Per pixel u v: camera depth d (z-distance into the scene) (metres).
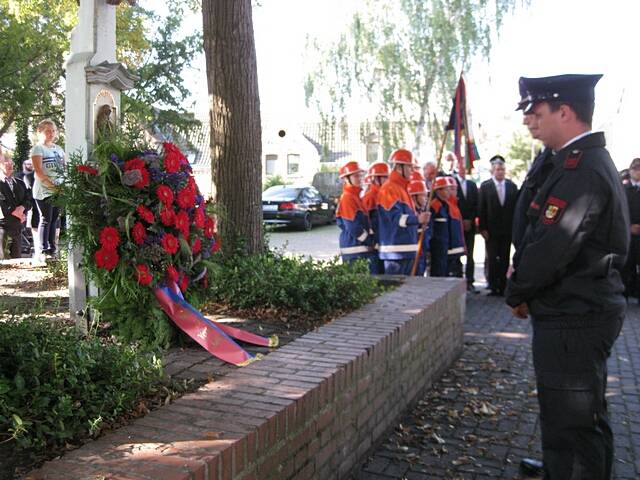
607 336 2.99
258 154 6.00
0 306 3.37
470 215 10.31
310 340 3.97
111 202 3.81
